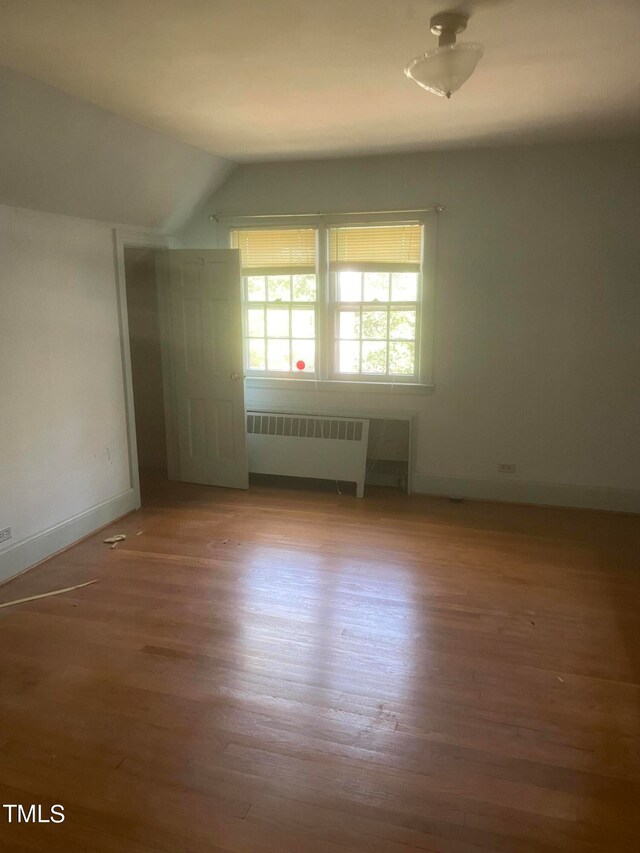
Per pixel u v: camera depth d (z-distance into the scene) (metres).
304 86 3.10
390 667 2.83
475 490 5.02
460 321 4.80
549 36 2.50
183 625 3.19
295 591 3.54
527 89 3.16
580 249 4.48
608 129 3.99
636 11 2.26
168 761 2.27
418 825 2.00
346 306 5.11
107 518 4.53
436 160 4.64
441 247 4.74
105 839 1.96
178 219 5.12
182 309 5.16
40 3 2.15
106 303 4.44
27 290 3.71
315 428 5.22
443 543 4.19
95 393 4.37
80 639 3.06
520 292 4.64
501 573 3.75
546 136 4.17
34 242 3.74
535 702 2.59
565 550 4.07
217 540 4.26
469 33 2.47
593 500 4.77
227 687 2.69
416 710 2.54
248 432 5.39
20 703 2.59
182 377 5.30
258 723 2.47
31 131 3.18
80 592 3.53
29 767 2.25
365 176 4.82
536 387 4.74
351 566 3.85
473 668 2.82
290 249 5.14
